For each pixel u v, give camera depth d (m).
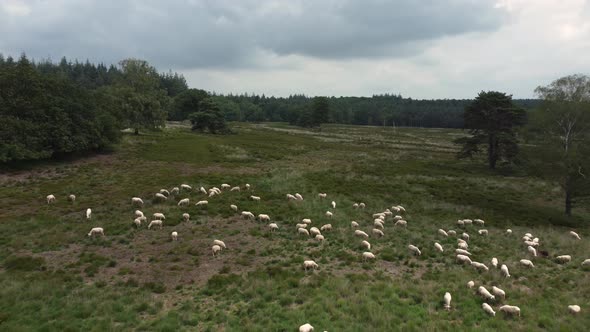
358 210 28.77
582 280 16.09
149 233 20.72
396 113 196.00
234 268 16.47
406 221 26.12
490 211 32.25
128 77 74.81
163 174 38.38
